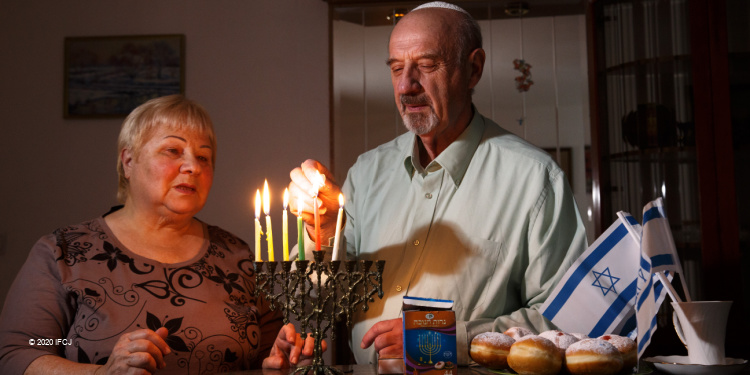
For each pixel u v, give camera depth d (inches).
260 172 116.4
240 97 118.0
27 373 44.0
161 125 51.6
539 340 35.3
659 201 41.3
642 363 39.1
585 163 110.3
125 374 40.1
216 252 54.7
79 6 120.6
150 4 120.0
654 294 41.1
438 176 50.7
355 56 112.9
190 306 49.4
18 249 116.6
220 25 119.3
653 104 95.0
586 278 43.9
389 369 37.6
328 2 111.4
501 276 48.3
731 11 92.0
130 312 47.7
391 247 50.8
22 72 119.8
